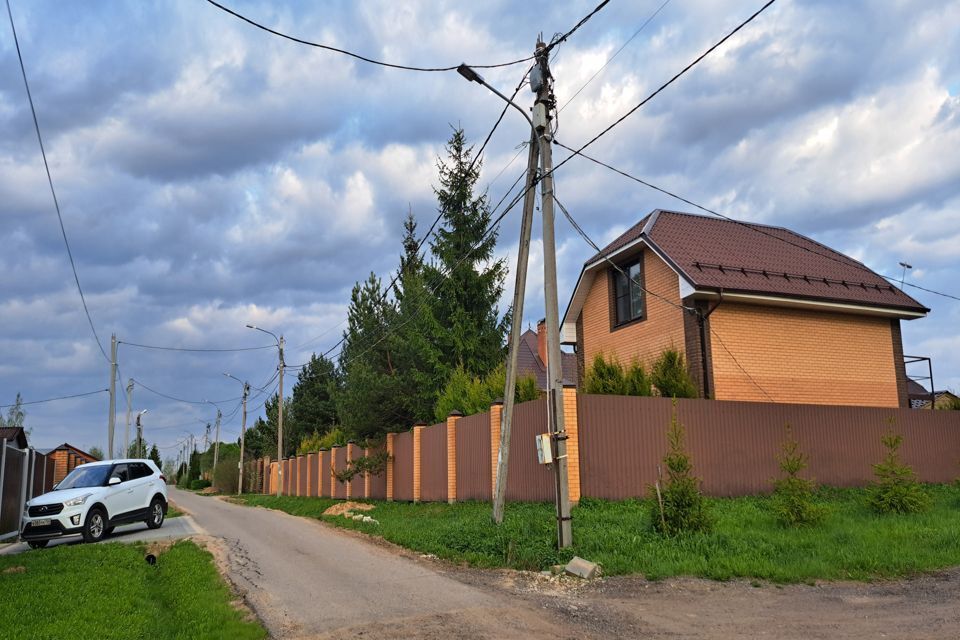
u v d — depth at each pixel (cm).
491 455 1733
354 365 3041
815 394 1953
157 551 1409
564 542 1112
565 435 1145
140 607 887
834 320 2027
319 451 3609
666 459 1218
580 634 716
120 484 1748
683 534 1123
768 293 1856
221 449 8988
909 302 2070
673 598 863
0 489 1686
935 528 1184
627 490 1479
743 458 1611
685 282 1842
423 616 793
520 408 1622
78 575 1077
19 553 1459
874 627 721
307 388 5384
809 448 1695
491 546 1183
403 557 1238
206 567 1148
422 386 2741
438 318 2834
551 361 1172
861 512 1380
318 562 1212
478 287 2792
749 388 1870
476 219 2838
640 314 2112
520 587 949
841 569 965
